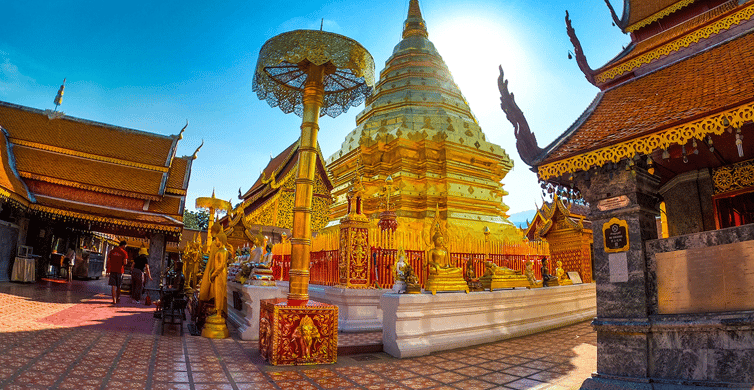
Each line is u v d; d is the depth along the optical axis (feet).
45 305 35.99
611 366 16.88
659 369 15.76
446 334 26.20
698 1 25.00
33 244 71.97
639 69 24.70
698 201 22.63
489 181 53.47
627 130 17.13
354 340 26.07
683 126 15.06
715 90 16.17
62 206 63.57
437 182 49.34
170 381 15.94
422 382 17.99
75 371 15.64
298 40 21.35
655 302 16.44
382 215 38.24
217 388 15.67
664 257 16.48
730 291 14.78
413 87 56.59
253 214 90.07
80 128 79.61
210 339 26.86
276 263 45.01
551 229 50.14
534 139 20.20
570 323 37.55
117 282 44.34
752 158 21.06
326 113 27.35
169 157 82.58
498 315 30.12
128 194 73.72
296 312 20.80
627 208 17.40
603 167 18.17
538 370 20.39
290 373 18.85
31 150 72.13
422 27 65.57
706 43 22.48
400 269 26.22
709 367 14.67
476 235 44.47
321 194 98.89
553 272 44.11
